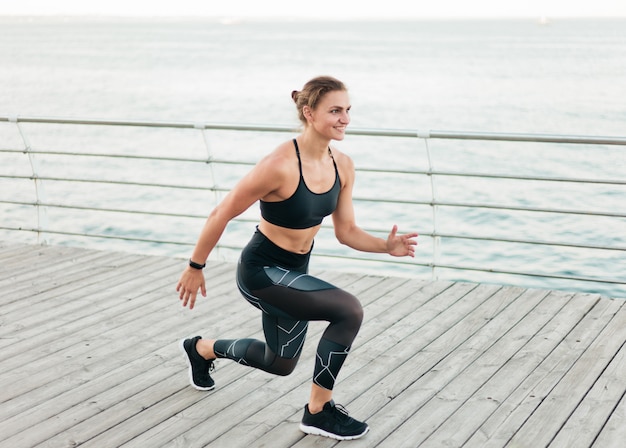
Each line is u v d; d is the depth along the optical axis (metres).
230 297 4.99
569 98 39.56
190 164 22.84
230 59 76.38
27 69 66.06
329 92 2.73
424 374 3.72
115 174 21.66
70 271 5.62
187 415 3.34
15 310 4.77
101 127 30.56
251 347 3.22
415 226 15.84
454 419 3.23
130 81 53.75
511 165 21.62
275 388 3.61
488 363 3.82
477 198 17.98
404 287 5.11
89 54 89.25
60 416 3.35
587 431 3.09
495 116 33.91
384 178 20.22
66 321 4.57
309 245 3.01
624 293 12.02
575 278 4.76
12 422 3.30
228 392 3.57
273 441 3.09
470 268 5.09
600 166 20.91
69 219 16.47
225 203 2.88
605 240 14.40
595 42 106.12
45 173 21.84
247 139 26.59
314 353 4.05
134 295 5.05
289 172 2.77
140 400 3.50
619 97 39.53
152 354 4.05
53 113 37.19
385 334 4.27
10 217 16.61
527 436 3.06
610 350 3.93
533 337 4.15
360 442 3.06
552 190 18.28
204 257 2.98
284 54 83.31
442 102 39.00
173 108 38.72
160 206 17.88
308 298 2.88
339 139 2.78
